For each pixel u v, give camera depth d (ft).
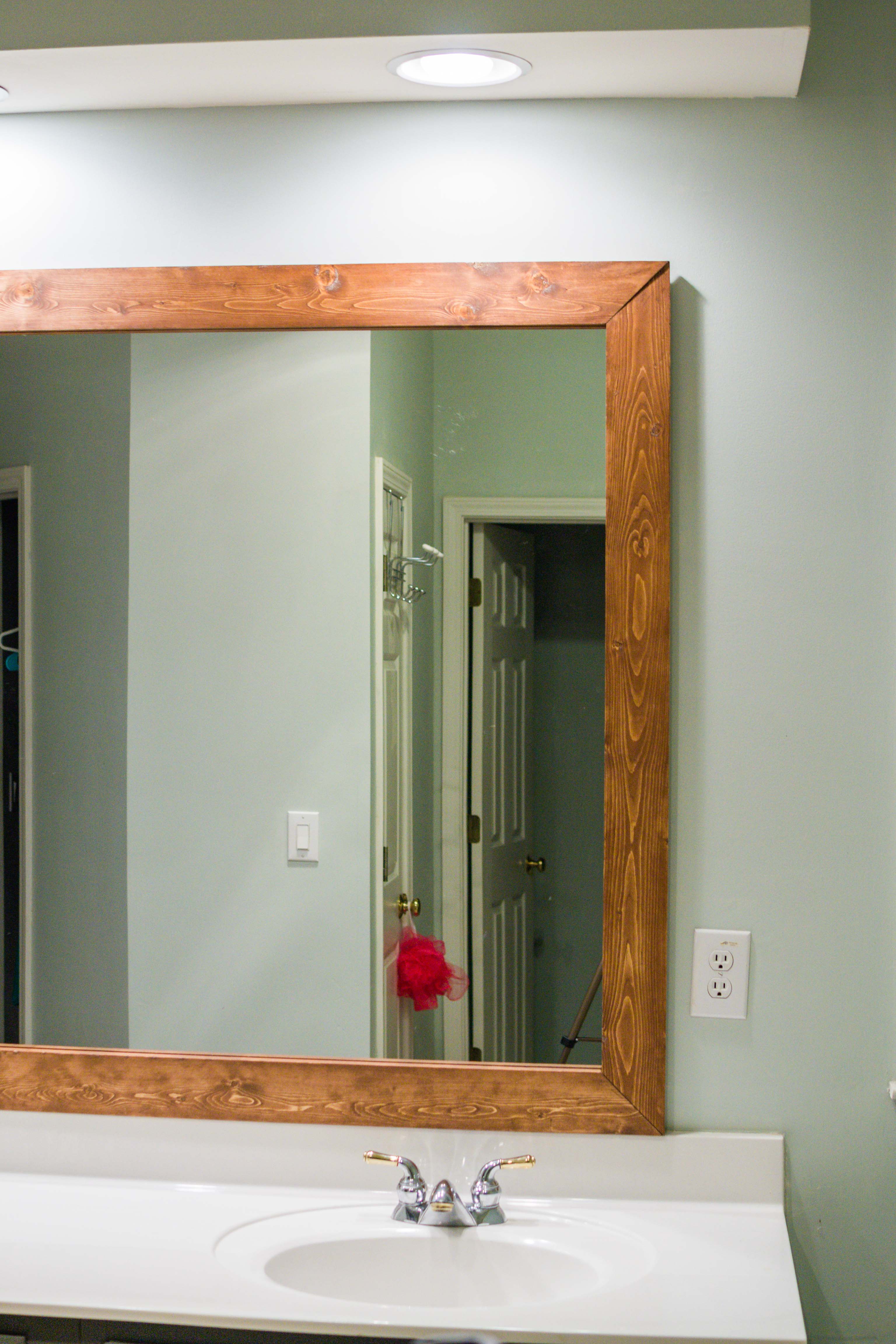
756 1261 4.59
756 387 5.11
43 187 5.38
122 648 5.31
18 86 5.08
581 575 5.13
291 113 5.26
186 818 5.29
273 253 5.28
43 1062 5.31
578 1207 5.05
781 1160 5.08
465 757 5.19
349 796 5.23
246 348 5.24
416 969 5.22
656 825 5.10
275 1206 5.04
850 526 5.09
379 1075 5.18
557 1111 5.12
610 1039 5.12
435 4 4.55
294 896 5.26
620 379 5.07
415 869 5.21
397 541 5.18
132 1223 4.87
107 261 5.35
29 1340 4.30
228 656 5.26
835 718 5.11
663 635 5.09
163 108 5.31
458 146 5.19
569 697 5.15
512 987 5.18
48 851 5.35
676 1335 4.05
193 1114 5.25
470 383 5.14
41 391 5.33
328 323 5.19
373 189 5.23
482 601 5.17
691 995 5.18
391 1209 5.02
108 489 5.31
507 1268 4.75
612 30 4.50
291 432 5.22
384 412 5.18
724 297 5.11
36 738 5.34
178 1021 5.30
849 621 5.10
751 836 5.15
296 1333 4.15
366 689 5.21
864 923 5.11
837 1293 5.15
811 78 5.06
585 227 5.15
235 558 5.25
